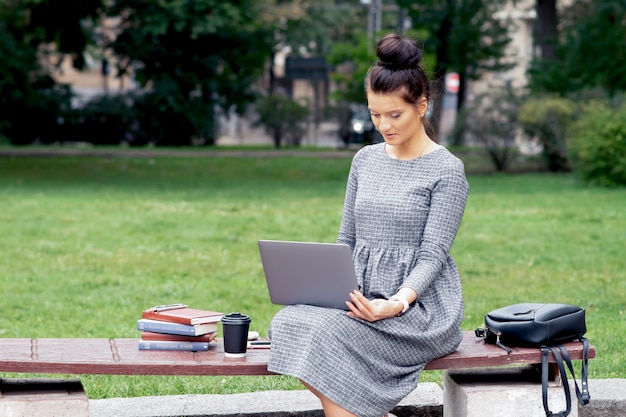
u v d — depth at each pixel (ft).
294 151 115.96
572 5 115.24
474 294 31.37
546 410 14.03
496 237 45.14
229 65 117.50
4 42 93.40
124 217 51.98
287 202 60.85
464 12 105.29
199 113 127.03
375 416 13.38
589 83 88.79
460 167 14.43
